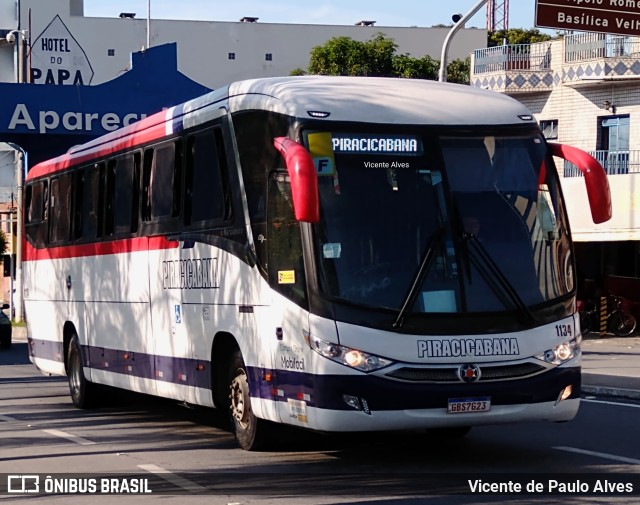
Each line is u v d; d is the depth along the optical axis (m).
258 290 11.45
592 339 32.38
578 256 35.66
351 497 9.74
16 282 48.03
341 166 10.72
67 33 78.12
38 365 20.05
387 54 63.00
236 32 80.69
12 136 29.27
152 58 29.22
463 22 23.45
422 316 10.43
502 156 11.19
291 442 12.87
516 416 10.61
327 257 10.51
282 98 11.17
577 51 36.31
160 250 14.25
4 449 13.04
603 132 36.06
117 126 28.72
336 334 10.34
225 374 12.80
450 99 11.46
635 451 12.28
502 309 10.64
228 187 12.26
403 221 10.69
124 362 15.66
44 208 19.70
